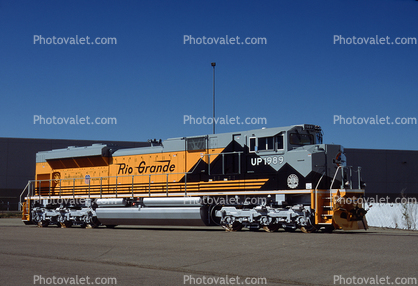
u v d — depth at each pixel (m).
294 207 18.48
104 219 24.52
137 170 24.53
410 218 23.64
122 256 12.44
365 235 16.75
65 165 28.22
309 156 18.53
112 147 26.44
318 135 20.55
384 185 50.03
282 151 19.39
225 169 21.09
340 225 18.02
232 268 10.41
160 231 20.95
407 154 51.19
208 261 11.34
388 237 15.81
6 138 53.62
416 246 13.11
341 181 19.09
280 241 14.71
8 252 13.71
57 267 10.88
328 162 18.97
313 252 12.20
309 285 8.70
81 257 12.47
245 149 20.55
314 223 18.34
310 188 18.38
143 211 22.91
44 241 16.64
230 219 20.28
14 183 53.59
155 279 9.37
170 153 23.23
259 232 18.98
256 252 12.46
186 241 15.54
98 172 26.33
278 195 19.22
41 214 27.56
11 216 44.28
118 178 25.20
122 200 24.17
